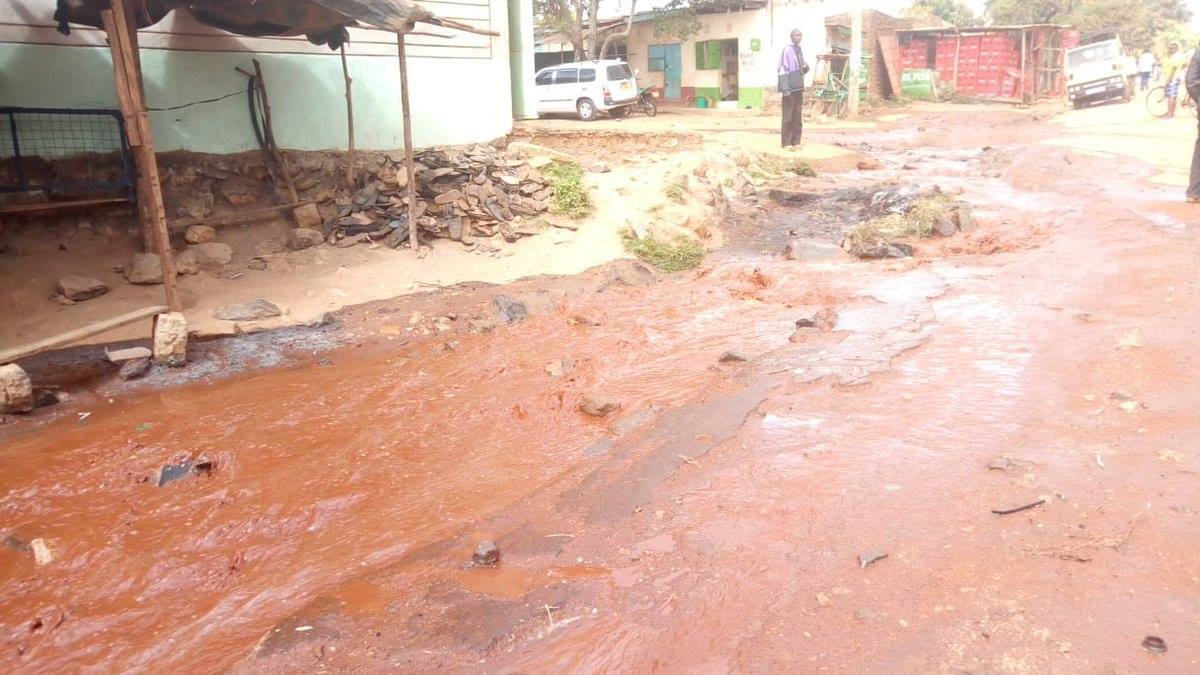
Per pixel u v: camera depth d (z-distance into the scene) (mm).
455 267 9547
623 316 8320
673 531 4102
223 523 4566
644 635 3293
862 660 3008
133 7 8211
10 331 7492
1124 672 2814
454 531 4371
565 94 25109
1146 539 3570
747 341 7230
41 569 4195
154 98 9820
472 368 7008
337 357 7367
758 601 3438
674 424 5492
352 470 5188
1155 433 4555
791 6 30172
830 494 4277
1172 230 9289
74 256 8789
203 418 6066
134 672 3387
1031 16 49469
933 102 32625
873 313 7625
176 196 9953
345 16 8578
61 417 6160
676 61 33688
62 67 9117
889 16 33781
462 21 13109
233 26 9516
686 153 13953
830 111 27641
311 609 3689
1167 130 18688
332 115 11508
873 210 12570
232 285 8781
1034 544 3629
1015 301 7496
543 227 10648
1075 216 10758
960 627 3135
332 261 9500
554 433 5633
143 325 7812
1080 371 5602
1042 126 22344
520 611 3533
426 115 12758
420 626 3486
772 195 13750
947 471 4395
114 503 4855
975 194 13250
